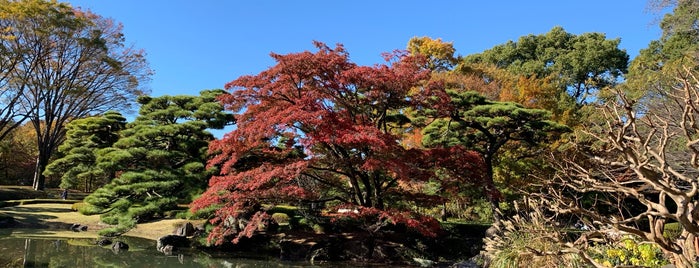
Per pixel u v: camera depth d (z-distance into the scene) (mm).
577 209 4898
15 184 40188
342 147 12734
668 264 5398
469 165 13289
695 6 14180
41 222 20828
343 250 13727
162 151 17031
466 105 16141
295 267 12281
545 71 33062
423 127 18109
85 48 26609
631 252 6160
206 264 12508
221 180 12852
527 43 36000
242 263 12789
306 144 11406
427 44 29609
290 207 19266
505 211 18328
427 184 15852
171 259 13125
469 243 14594
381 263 13117
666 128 4199
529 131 16375
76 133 24000
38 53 25547
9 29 23578
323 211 15125
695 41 17109
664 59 18859
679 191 3832
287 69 12391
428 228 12273
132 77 29344
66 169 24562
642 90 13141
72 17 25453
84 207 16078
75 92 27500
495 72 27594
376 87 12859
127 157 17031
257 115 12312
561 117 21188
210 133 18781
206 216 14812
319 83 12930
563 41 35344
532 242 7652
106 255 13359
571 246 4891
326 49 13102
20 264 11188
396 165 11422
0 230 18641
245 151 12820
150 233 18078
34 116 29094
